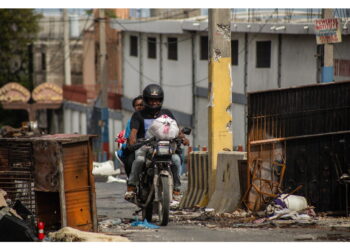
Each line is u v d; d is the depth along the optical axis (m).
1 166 18.81
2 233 16.73
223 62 25.53
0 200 18.12
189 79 68.00
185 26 65.75
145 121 20.55
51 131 110.88
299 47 52.31
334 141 23.09
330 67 39.56
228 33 25.53
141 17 86.75
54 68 115.12
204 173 26.91
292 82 53.25
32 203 19.31
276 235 18.23
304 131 22.81
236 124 60.78
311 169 22.88
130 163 21.14
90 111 85.56
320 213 22.75
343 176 22.75
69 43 115.44
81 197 18.56
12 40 109.69
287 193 22.58
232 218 22.09
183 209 26.73
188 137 68.62
